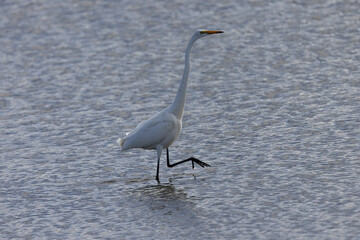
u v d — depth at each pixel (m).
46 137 17.55
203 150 16.12
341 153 15.15
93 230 12.20
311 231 11.53
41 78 22.77
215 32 14.66
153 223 12.36
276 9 28.56
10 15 29.72
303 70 21.84
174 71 22.83
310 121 17.39
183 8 29.55
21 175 15.10
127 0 30.92
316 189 13.34
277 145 15.98
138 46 25.59
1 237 12.09
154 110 19.36
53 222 12.66
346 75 20.95
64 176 15.00
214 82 21.45
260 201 12.99
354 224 11.66
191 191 13.82
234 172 14.65
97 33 27.25
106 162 15.73
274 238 11.38
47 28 28.08
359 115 17.47
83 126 18.25
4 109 19.94
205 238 11.58
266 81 21.14
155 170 15.21
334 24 26.30
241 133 17.02
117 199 13.65
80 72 23.20
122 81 22.08
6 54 25.47
